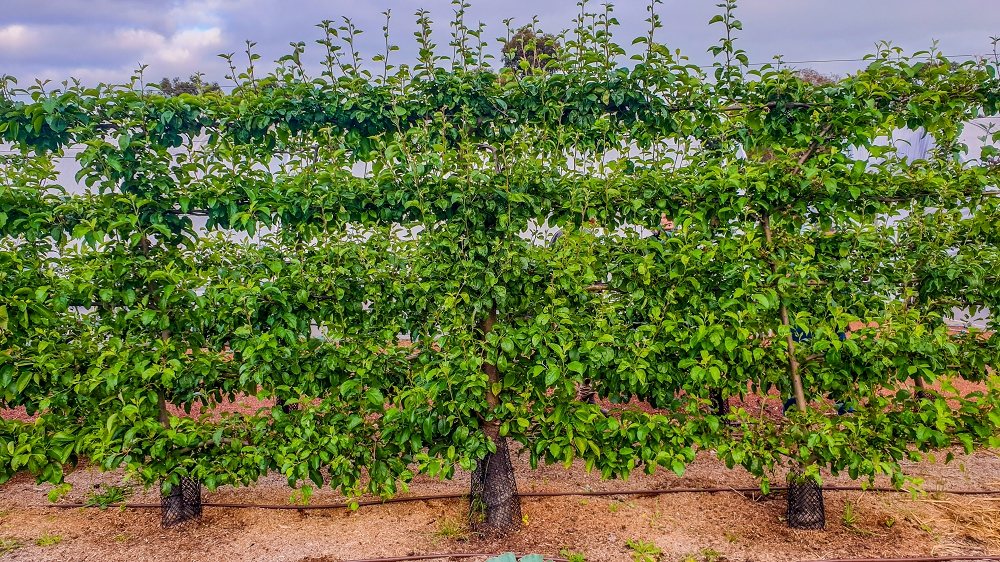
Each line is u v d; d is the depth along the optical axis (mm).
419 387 4141
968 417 4215
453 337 4262
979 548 4363
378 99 5059
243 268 4555
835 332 4262
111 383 4016
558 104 5004
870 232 4711
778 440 4297
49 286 4121
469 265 4281
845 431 4332
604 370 4285
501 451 4691
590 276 4172
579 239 4316
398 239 4523
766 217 4645
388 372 4527
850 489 5375
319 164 4688
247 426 4547
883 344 4023
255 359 4109
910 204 4781
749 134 5070
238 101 5000
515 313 4578
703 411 4625
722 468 6043
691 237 4363
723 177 4535
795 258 4395
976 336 4457
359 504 5219
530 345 4164
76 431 4477
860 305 4605
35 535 4691
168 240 4684
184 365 4402
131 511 5129
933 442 4168
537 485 5695
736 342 4012
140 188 4543
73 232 4074
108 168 4453
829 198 4520
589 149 5027
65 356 4246
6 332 4195
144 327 4496
